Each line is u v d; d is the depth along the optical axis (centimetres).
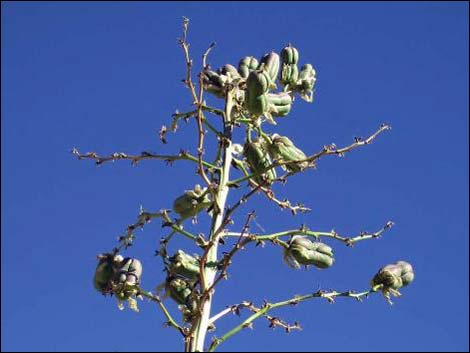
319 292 746
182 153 767
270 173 786
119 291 732
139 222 746
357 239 780
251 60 852
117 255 748
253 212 694
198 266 741
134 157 775
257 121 781
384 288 791
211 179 769
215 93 808
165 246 744
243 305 724
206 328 700
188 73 762
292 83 884
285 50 889
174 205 762
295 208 768
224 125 786
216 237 714
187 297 735
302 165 755
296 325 730
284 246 773
